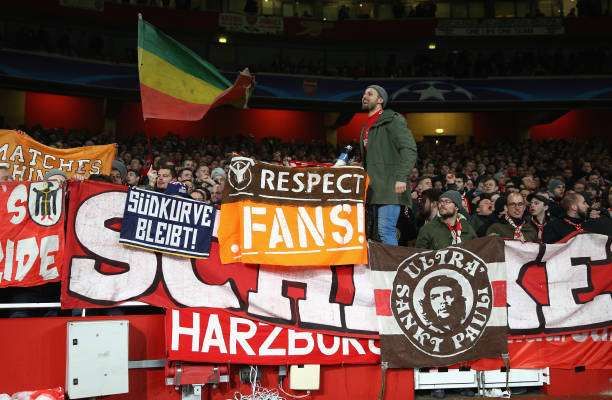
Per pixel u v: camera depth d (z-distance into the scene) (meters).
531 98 25.73
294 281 5.16
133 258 4.83
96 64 24.20
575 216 6.64
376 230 5.70
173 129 26.28
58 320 4.58
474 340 5.32
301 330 5.09
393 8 29.56
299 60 29.81
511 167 17.06
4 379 4.38
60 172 6.46
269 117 27.67
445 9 31.77
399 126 5.62
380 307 5.22
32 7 24.33
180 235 4.93
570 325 5.60
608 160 20.14
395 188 5.51
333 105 26.41
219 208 5.09
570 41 28.80
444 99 26.14
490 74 26.86
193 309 4.89
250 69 26.67
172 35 27.81
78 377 4.38
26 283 4.56
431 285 5.34
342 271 5.25
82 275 4.66
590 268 5.74
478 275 5.42
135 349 4.81
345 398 5.21
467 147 23.61
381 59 29.88
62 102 25.11
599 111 27.30
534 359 5.55
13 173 8.39
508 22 28.09
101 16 25.67
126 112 25.64
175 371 4.78
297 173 5.21
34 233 4.64
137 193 4.84
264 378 5.07
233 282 5.02
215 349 4.89
